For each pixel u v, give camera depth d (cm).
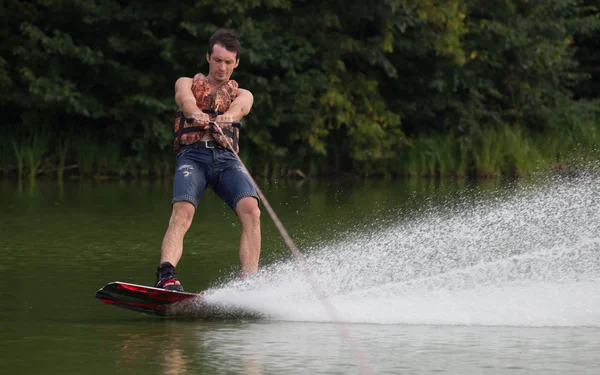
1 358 1094
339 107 5653
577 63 7000
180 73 5522
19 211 3078
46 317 1370
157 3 5444
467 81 6184
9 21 5450
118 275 1789
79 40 5334
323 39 5716
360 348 1148
